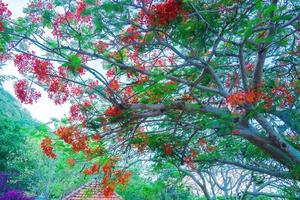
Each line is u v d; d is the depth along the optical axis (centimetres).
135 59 834
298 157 789
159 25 720
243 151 1047
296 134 919
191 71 870
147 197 1398
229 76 917
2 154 2412
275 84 845
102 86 735
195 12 689
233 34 724
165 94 751
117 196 1964
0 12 650
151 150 923
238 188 1213
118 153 889
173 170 1261
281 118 902
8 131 2486
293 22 735
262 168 923
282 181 911
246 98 720
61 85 732
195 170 1061
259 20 619
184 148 883
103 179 912
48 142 817
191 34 718
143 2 700
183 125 860
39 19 677
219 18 704
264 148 817
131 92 796
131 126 839
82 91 765
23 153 2383
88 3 702
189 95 841
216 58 900
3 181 1562
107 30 734
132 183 1460
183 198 1546
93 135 778
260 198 1309
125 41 781
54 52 651
